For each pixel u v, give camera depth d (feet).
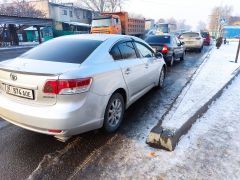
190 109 13.21
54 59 10.73
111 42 12.49
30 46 86.28
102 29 62.85
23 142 11.10
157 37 34.50
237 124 12.69
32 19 94.68
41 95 9.17
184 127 11.21
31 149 10.49
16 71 9.40
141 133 11.94
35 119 9.29
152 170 8.89
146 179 8.43
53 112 9.05
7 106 10.02
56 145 10.81
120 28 67.00
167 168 8.97
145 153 9.98
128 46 14.03
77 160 9.66
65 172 8.93
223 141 10.85
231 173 8.68
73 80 9.04
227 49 63.62
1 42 89.66
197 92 17.42
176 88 20.97
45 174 8.83
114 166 9.20
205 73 26.17
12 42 92.73
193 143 10.61
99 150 10.34
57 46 12.00
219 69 28.91
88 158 9.78
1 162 9.54
